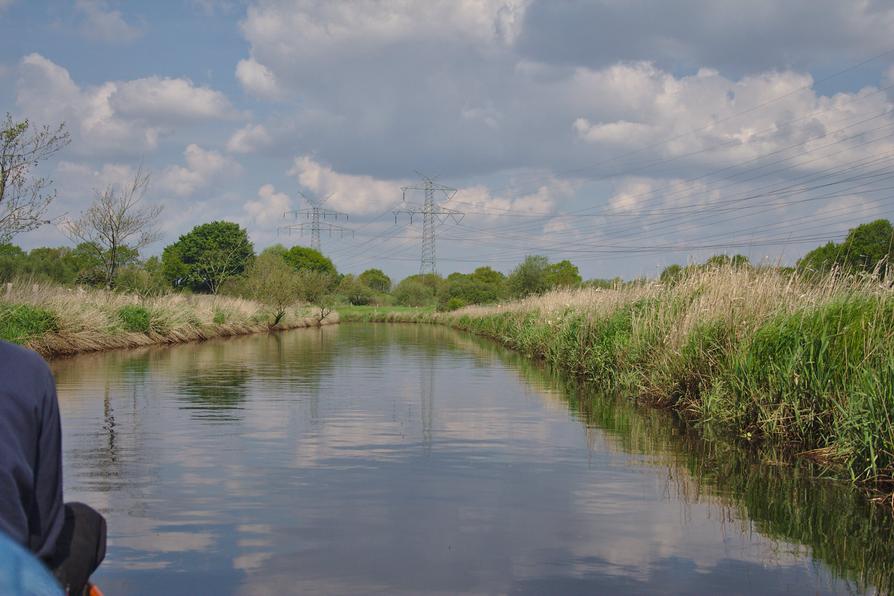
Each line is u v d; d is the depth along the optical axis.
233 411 10.10
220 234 70.50
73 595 1.84
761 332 8.88
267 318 41.03
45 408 1.74
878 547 4.65
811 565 4.33
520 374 15.99
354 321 68.62
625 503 5.62
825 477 6.52
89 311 22.12
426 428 8.86
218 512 5.30
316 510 5.38
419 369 17.11
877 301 7.75
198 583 3.99
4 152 17.67
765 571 4.23
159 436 8.21
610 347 13.95
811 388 7.73
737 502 5.67
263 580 4.04
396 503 5.57
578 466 6.88
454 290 68.88
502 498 5.73
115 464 6.81
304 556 4.42
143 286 29.66
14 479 1.55
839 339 7.80
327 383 13.73
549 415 10.01
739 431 8.55
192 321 29.86
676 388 10.62
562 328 18.38
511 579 4.08
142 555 4.42
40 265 35.34
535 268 49.47
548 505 5.55
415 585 3.98
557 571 4.21
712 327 10.38
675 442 8.12
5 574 1.32
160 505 5.47
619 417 9.91
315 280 54.44
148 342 25.06
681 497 5.80
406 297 91.88
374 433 8.52
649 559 4.41
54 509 1.77
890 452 6.04
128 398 11.30
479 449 7.64
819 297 8.91
